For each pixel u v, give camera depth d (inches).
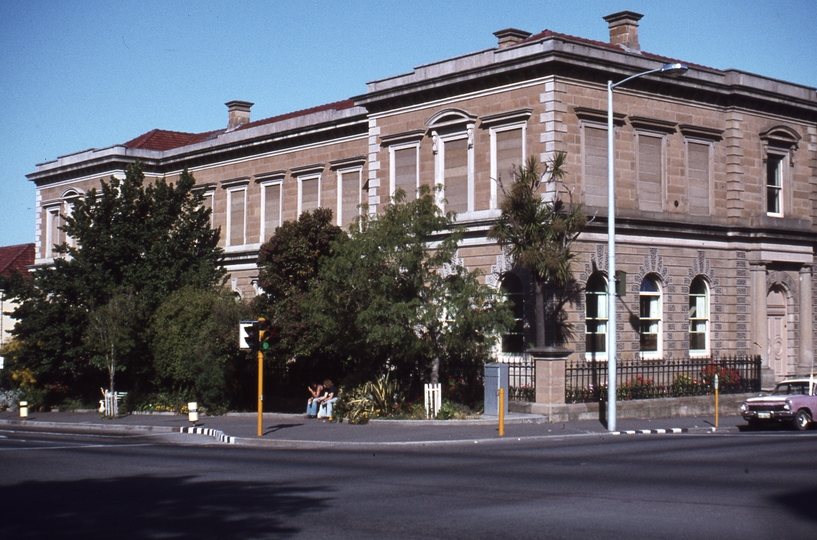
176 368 1524.4
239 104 2074.3
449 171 1349.7
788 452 761.0
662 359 1300.4
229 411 1466.5
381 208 1438.2
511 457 751.1
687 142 1374.3
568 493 541.0
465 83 1317.7
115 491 575.2
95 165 1988.2
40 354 1715.1
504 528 439.5
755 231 1427.2
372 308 1090.7
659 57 1334.9
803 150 1528.1
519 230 1108.5
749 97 1422.2
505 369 1126.4
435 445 906.7
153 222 1711.4
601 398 1137.4
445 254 1128.2
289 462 737.6
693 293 1392.7
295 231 1374.3
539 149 1233.4
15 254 2620.6
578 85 1252.5
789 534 419.5
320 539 420.5
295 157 1694.1
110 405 1539.1
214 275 1688.0
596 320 1277.1
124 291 1638.8
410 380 1233.4
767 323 1461.6
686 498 518.6
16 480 636.1
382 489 566.9
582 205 1143.0
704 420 1165.7
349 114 1573.6
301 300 1300.4
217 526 454.3
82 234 1696.6
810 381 1096.2
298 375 1428.4
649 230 1307.8
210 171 1876.2
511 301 1145.4
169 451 874.8
